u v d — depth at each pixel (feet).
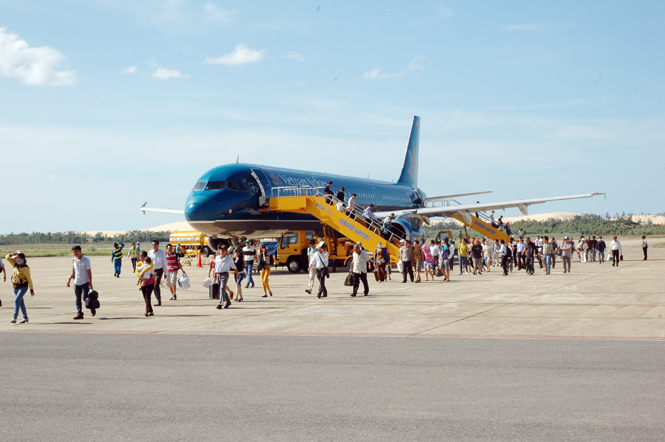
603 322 51.49
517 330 48.11
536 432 22.99
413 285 94.07
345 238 131.85
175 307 68.59
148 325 53.88
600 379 31.14
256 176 126.21
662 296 71.05
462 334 46.52
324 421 24.76
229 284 98.53
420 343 42.75
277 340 44.86
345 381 31.55
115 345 43.27
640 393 28.32
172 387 30.63
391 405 26.94
